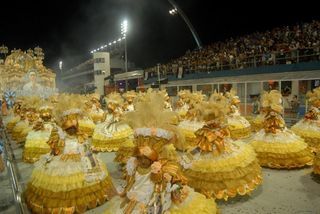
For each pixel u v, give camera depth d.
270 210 4.83
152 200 3.22
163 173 3.22
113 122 9.22
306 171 6.56
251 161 5.39
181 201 3.42
